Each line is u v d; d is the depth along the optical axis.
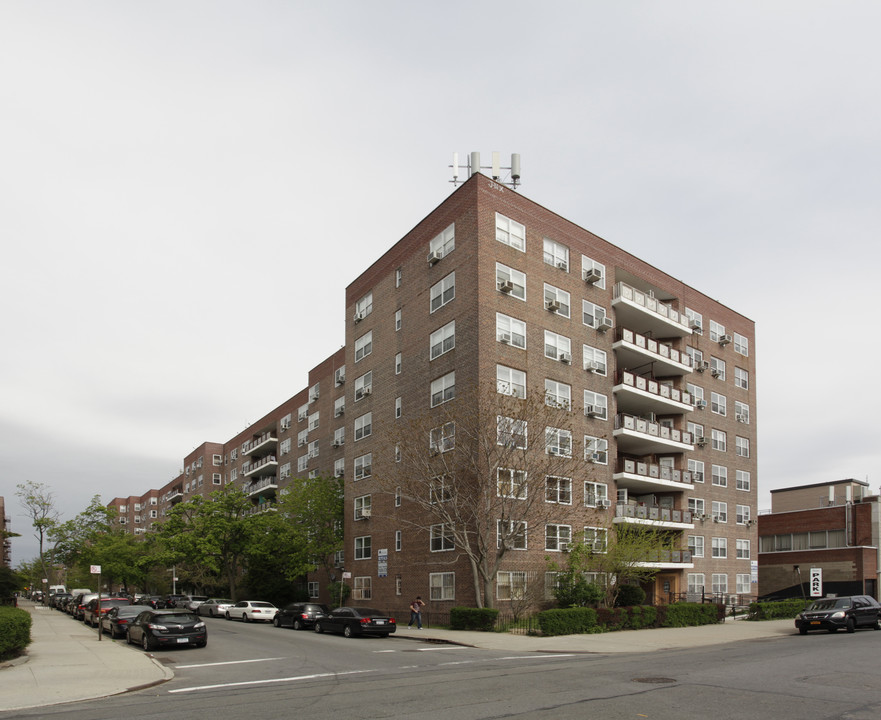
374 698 13.36
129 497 150.00
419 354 39.81
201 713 12.18
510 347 35.97
